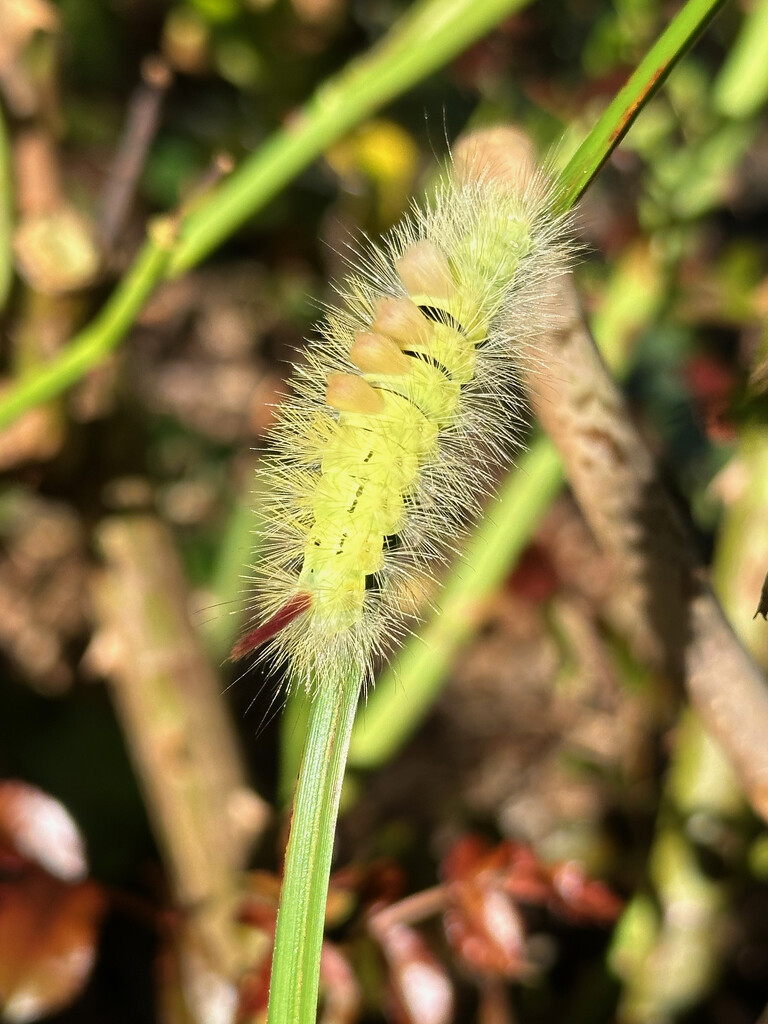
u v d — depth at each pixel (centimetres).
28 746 22
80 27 24
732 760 10
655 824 16
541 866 12
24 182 14
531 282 8
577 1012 16
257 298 27
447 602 15
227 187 12
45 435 14
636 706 17
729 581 14
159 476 17
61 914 12
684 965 15
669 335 22
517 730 23
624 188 17
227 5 16
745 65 16
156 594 15
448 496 9
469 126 20
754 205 26
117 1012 20
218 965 14
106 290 14
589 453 9
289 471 9
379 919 12
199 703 15
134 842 21
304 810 7
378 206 18
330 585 8
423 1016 12
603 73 17
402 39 13
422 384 8
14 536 24
